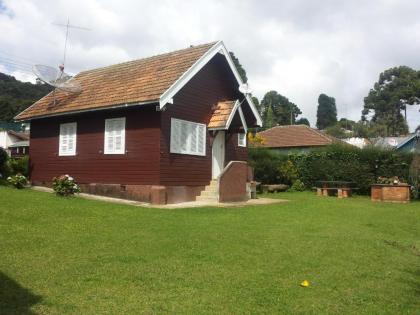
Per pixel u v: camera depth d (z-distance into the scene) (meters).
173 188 18.19
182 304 6.16
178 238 10.28
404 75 87.31
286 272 8.00
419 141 27.31
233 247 9.67
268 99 100.38
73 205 14.60
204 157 20.11
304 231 12.06
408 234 12.77
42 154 22.98
